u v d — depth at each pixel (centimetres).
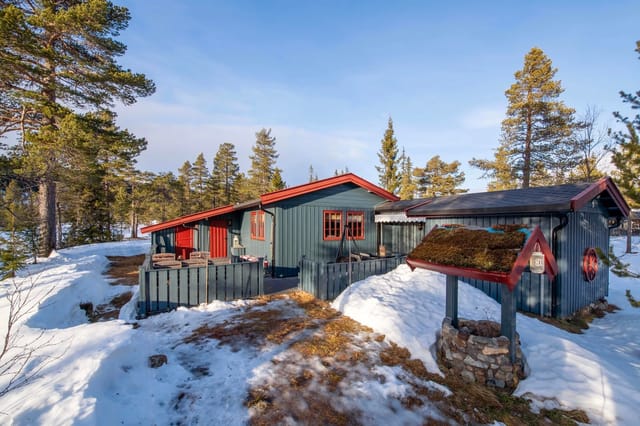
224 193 4091
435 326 587
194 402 358
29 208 1299
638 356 518
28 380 318
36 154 1108
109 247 1925
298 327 600
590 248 816
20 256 938
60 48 1263
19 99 1159
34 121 1279
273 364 452
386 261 948
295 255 1145
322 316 669
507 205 743
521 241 396
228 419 332
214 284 757
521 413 368
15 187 1271
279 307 732
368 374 435
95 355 372
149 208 3666
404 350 511
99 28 1177
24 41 1058
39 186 1346
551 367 447
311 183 1162
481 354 430
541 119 2041
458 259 428
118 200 2820
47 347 395
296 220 1151
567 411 367
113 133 1371
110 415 294
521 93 2088
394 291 765
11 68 1107
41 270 1018
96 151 1306
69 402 281
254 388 389
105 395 326
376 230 1366
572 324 675
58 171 1212
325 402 369
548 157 2070
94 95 1364
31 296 660
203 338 544
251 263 812
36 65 1209
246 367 441
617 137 473
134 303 723
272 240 1112
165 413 338
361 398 380
